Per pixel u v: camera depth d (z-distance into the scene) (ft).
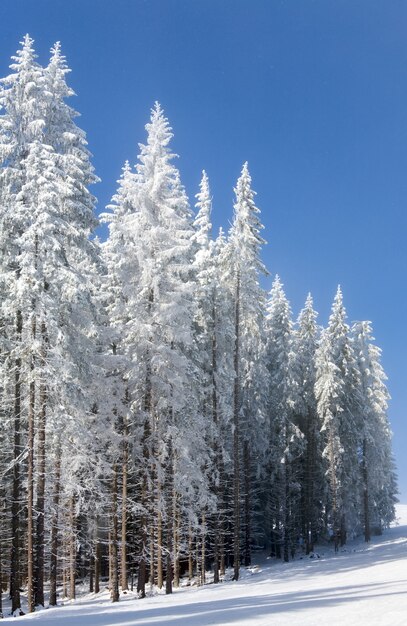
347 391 162.81
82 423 73.51
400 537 159.43
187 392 86.99
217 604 55.52
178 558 98.53
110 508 84.94
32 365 68.54
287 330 145.07
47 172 69.05
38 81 74.79
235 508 101.24
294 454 152.46
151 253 82.94
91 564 105.81
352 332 174.19
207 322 102.01
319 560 122.42
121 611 58.03
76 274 74.33
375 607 41.78
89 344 75.66
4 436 74.90
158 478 81.46
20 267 69.82
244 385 123.13
